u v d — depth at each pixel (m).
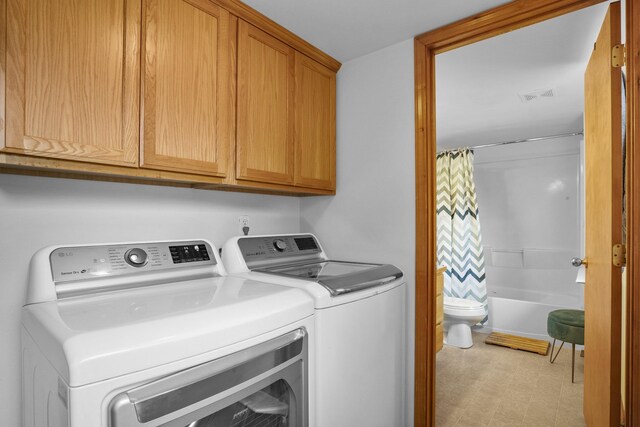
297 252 1.93
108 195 1.44
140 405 0.71
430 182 1.82
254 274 1.54
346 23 1.71
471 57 2.14
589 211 1.84
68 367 0.65
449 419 2.10
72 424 0.64
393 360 1.68
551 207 4.18
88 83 1.08
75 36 1.06
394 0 1.53
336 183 2.15
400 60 1.90
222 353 0.88
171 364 0.78
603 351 1.57
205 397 0.83
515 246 4.42
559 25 1.79
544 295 4.23
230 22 1.52
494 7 1.58
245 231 1.97
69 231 1.33
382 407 1.59
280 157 1.76
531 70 2.31
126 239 1.49
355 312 1.39
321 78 2.04
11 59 0.93
